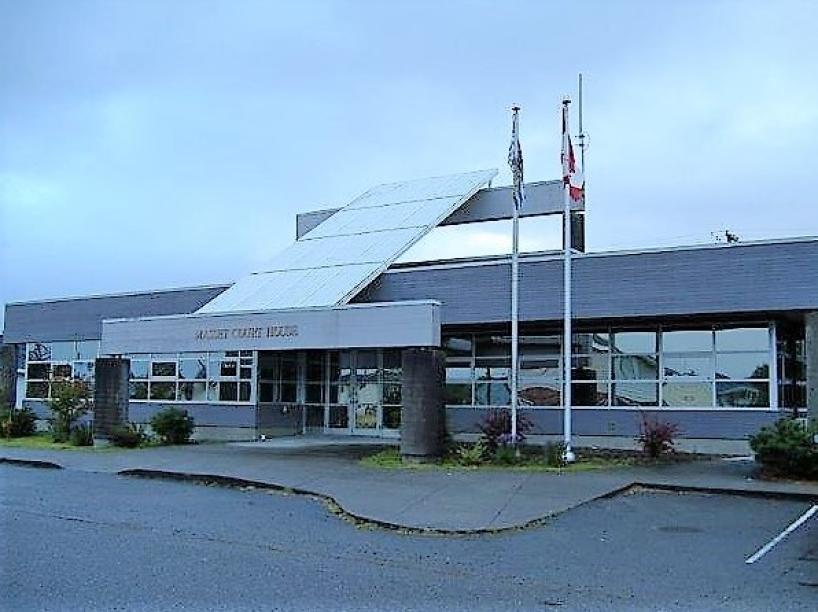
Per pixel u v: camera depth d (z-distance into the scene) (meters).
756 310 19.95
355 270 25.77
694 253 20.78
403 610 7.66
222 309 26.41
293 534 11.52
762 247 20.05
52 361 34.56
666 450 19.64
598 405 23.00
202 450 22.44
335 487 15.47
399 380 27.19
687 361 22.02
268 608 7.67
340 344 20.45
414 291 24.55
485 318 23.36
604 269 21.77
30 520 12.56
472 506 13.41
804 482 15.54
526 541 11.06
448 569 9.39
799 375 22.19
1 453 22.66
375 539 11.21
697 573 9.22
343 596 8.13
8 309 36.09
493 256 27.61
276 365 28.25
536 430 23.41
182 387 29.25
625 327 22.88
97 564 9.49
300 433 28.66
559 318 22.33
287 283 26.83
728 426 21.14
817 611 7.67
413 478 16.36
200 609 7.63
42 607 7.65
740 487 14.93
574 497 14.14
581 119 20.86
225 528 11.94
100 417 24.61
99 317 33.00
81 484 16.97
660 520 12.48
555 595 8.24
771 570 9.36
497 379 24.75
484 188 29.62
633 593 8.34
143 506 14.02
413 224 28.17
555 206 27.97
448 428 24.38
